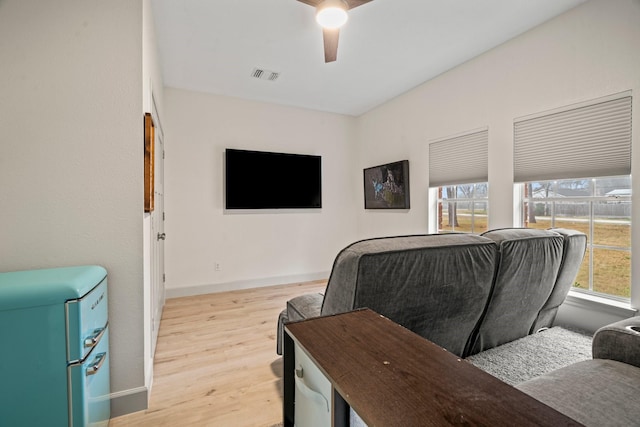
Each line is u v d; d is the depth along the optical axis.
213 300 3.79
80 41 1.64
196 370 2.17
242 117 4.33
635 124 2.10
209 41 2.87
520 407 0.53
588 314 2.40
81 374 1.25
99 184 1.67
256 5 2.37
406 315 1.40
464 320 1.64
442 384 0.60
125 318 1.72
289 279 4.67
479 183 3.24
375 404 0.54
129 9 1.72
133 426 1.60
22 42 1.55
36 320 1.19
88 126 1.65
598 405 0.91
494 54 3.01
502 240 1.62
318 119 4.91
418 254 1.32
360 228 5.16
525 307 1.98
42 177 1.58
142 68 1.75
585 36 2.34
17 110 1.54
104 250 1.68
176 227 3.94
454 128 3.45
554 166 2.56
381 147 4.64
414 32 2.74
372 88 4.01
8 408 1.16
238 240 4.32
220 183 4.20
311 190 4.79
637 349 1.16
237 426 1.61
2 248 1.51
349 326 0.90
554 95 2.54
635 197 2.11
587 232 2.53
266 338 2.70
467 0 2.32
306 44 2.94
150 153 1.83
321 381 0.72
